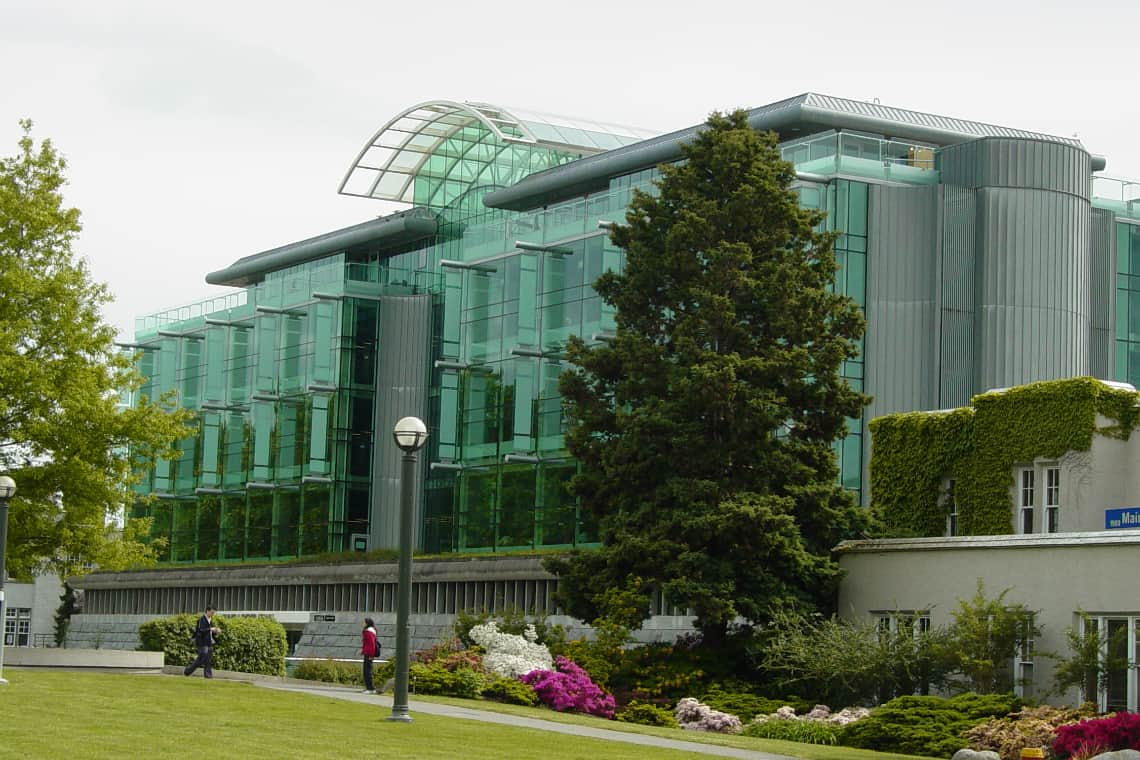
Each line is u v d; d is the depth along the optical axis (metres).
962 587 40.12
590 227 70.56
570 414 47.16
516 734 29.14
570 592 45.00
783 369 43.84
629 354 45.06
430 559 69.62
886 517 49.34
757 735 36.62
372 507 86.81
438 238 89.88
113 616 90.56
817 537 44.19
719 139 45.44
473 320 76.94
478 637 42.75
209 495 95.25
